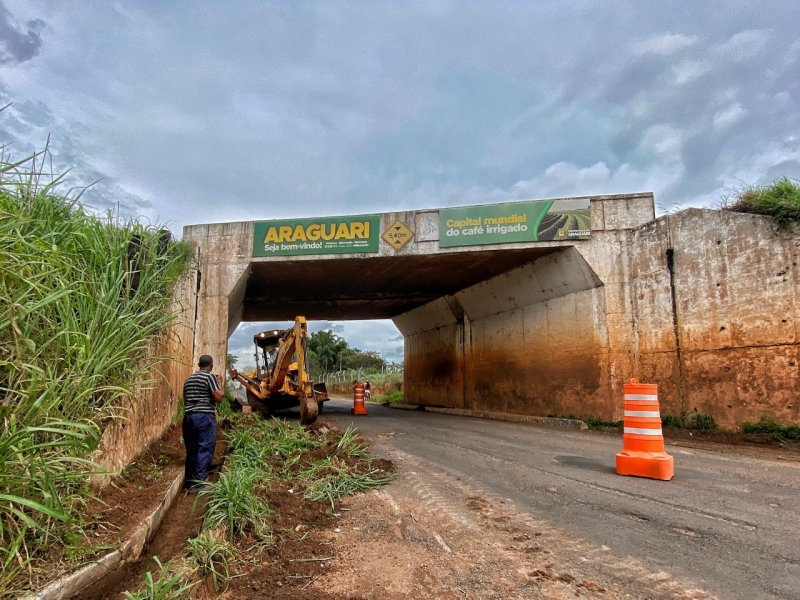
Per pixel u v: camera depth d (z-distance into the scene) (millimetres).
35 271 3576
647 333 12242
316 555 4035
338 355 59781
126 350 5148
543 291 15219
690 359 11086
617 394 12609
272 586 3480
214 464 7062
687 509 5109
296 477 6488
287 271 16703
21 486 3021
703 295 10859
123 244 5914
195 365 14766
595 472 6930
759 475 6652
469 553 4035
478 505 5371
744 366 9930
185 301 11125
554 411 14617
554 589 3371
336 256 14930
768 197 9766
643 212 13086
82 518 3773
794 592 3271
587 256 13227
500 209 14102
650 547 4098
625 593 3297
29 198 4230
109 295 4992
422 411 22094
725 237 10430
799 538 4250
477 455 8453
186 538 4355
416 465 7594
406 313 26094
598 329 13188
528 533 4477
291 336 14617
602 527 4605
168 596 3047
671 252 11695
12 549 2760
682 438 10422
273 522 4742
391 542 4312
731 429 10062
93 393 4598
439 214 14500
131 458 5848
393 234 14703
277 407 17078
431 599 3260
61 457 3309
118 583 3387
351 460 7473
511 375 16891
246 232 15430
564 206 13586
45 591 2744
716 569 3648
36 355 3555
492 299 17828
